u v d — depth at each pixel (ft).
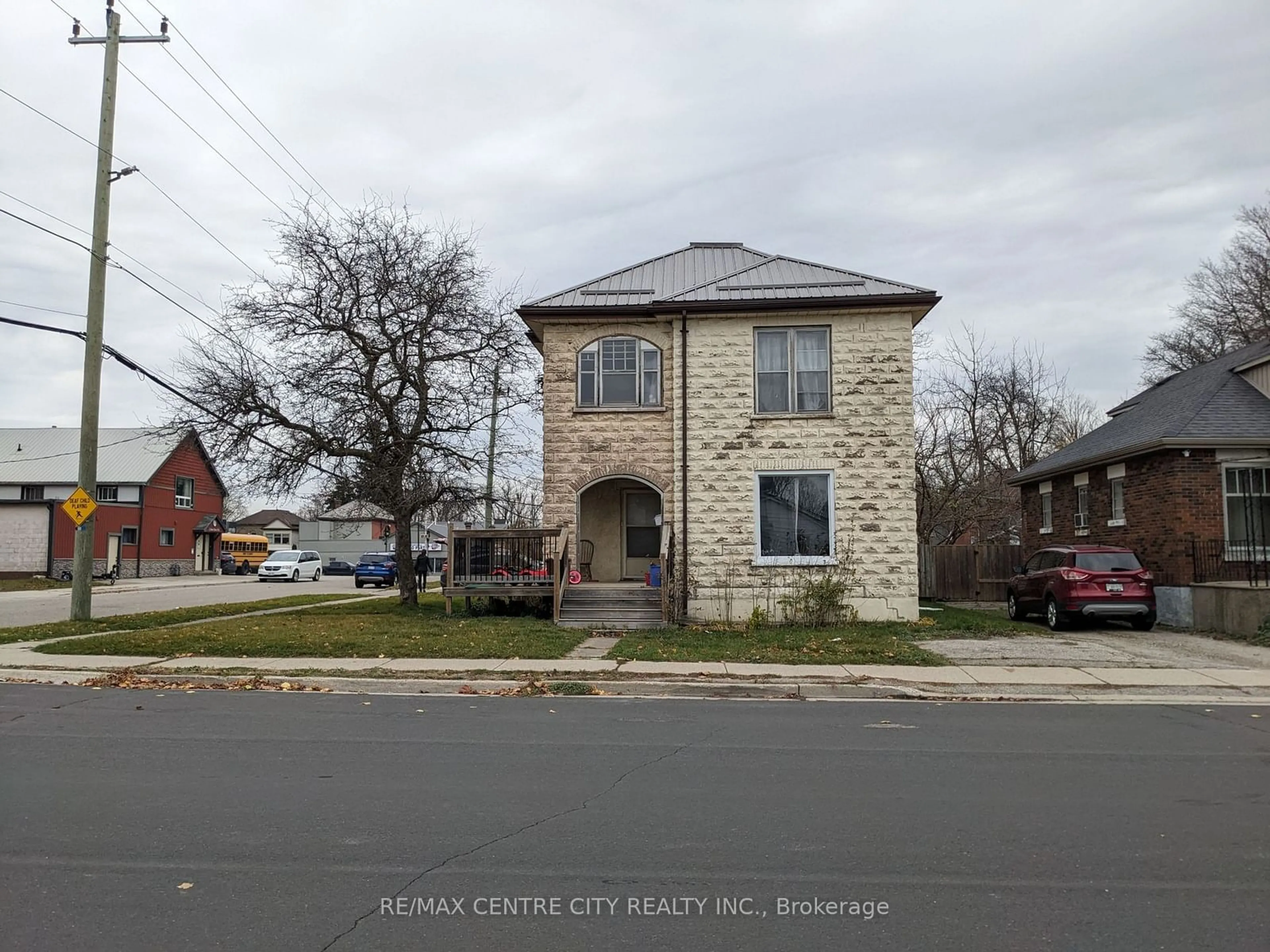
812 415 62.90
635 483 69.21
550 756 26.30
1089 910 15.12
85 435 60.59
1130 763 25.86
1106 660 46.44
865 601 61.98
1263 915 14.96
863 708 35.73
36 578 138.82
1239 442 65.16
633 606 61.41
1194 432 65.77
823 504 63.05
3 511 147.43
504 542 64.03
